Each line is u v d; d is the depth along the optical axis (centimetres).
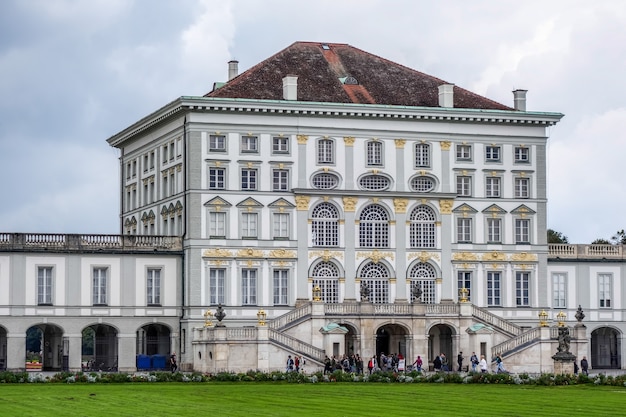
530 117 13212
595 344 13975
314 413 6956
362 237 12794
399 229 12850
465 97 13425
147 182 13688
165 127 13112
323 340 12019
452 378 10119
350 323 12131
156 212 13362
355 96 13012
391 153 12912
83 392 8575
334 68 13400
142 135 13825
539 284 13238
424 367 12262
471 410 7225
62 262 12294
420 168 12975
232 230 12475
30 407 7269
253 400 7912
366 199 12788
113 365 12875
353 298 12694
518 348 12131
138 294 12456
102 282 12406
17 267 12162
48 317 12219
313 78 13138
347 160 12781
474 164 13138
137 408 7231
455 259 13000
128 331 12400
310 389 9119
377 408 7325
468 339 12388
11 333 12112
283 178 12644
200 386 9450
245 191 12512
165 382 9962
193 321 12319
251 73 12988
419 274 12925
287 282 12575
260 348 11469
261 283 12506
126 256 12450
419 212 12962
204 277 12381
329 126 12744
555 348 12212
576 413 7050
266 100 12506
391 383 10088
